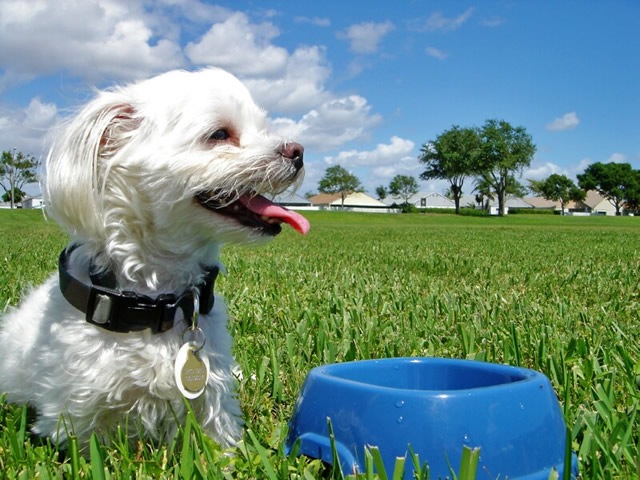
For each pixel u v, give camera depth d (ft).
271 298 3.39
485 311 3.12
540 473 1.20
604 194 66.74
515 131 49.98
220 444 1.47
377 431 1.20
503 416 1.18
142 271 1.53
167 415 1.49
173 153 1.55
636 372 1.96
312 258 6.09
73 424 1.44
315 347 2.35
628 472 1.27
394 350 2.32
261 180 1.62
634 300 3.59
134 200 1.52
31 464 1.34
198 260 1.59
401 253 7.01
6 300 3.00
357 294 3.56
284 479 1.24
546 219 40.32
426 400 1.17
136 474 1.29
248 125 1.73
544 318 2.85
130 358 1.43
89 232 1.53
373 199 72.49
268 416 1.71
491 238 11.68
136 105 1.64
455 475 1.11
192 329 1.50
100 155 1.59
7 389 1.70
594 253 7.38
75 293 1.44
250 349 2.31
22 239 8.18
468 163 49.19
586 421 1.44
